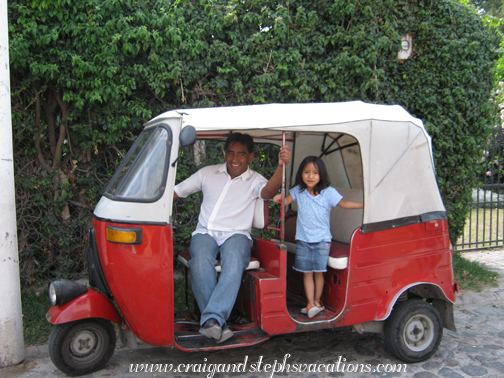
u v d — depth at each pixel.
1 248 3.16
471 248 7.12
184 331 3.13
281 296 2.95
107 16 4.50
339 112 3.12
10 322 3.23
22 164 4.86
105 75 4.57
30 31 4.35
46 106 4.91
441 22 5.57
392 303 3.14
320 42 5.12
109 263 2.82
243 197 3.36
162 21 4.57
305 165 3.22
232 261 2.99
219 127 2.83
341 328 3.73
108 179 5.11
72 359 2.97
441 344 3.67
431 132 5.65
